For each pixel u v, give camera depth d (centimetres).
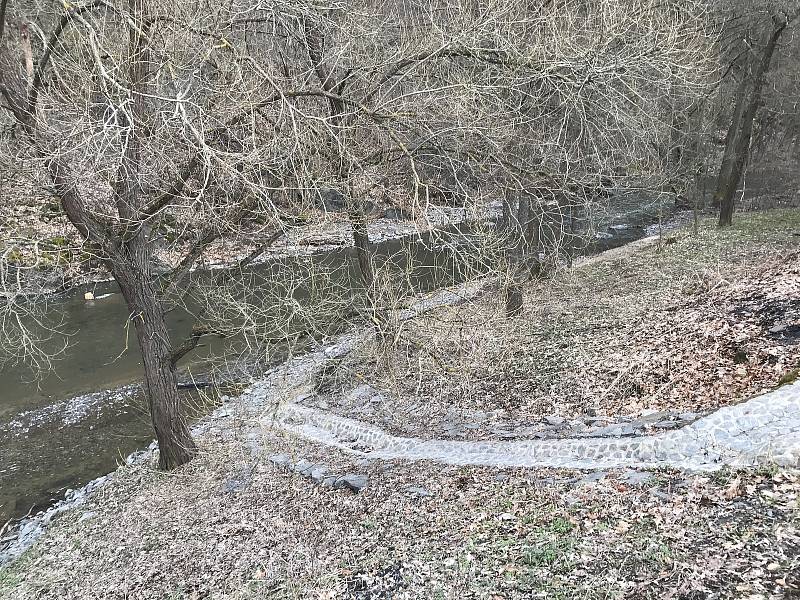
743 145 1959
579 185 1188
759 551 504
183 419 1081
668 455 733
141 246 952
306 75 1030
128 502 1005
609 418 910
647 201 2258
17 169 795
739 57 2027
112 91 762
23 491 1127
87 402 1460
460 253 1005
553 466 802
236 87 879
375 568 649
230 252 1379
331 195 1135
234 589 691
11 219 984
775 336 931
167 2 855
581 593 507
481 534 662
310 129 854
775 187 2516
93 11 846
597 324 1335
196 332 1010
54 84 845
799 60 1983
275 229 960
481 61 1047
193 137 761
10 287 859
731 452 684
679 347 1038
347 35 1005
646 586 496
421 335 1183
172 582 746
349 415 1206
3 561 930
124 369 1634
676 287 1444
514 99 1180
